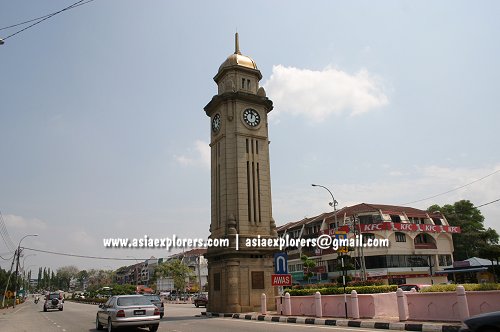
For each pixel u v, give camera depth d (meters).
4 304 64.81
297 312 25.86
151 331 18.89
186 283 105.81
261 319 26.45
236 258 32.72
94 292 99.88
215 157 37.62
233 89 37.12
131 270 173.00
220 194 35.69
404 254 59.44
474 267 50.06
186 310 43.59
